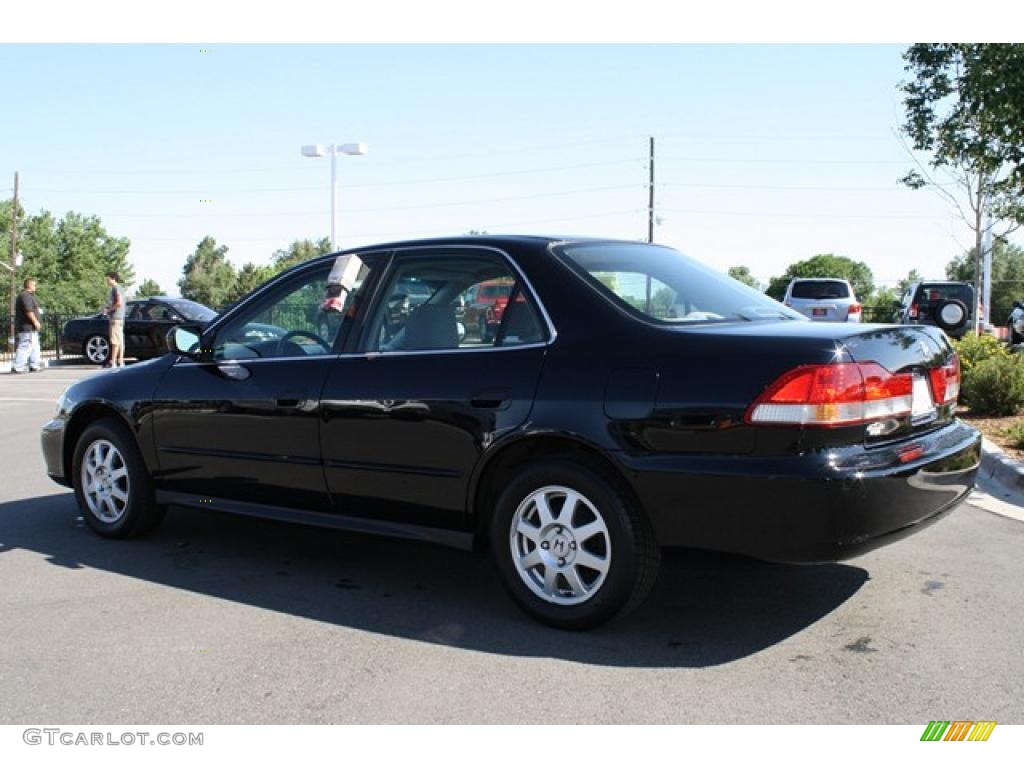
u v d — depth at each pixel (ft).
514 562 13.19
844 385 11.27
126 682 11.43
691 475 11.59
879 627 12.87
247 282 335.06
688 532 11.76
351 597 14.61
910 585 14.60
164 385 17.15
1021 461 22.59
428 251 14.83
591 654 12.08
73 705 10.84
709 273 15.21
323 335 15.53
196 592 14.93
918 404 12.66
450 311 14.19
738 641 12.45
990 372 31.86
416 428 13.82
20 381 56.80
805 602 13.92
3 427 35.45
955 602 13.82
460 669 11.67
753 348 11.63
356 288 15.35
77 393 18.56
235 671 11.72
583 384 12.46
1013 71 30.60
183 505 17.10
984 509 19.56
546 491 12.82
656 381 11.97
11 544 17.94
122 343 64.54
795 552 11.28
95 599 14.60
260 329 16.30
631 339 12.48
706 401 11.59
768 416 11.25
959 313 36.17
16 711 10.70
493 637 12.76
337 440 14.71
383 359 14.51
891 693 10.81
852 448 11.34
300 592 14.89
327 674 11.59
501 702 10.71
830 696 10.75
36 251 239.50
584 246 14.30
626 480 12.06
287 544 17.88
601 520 12.34
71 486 19.01
